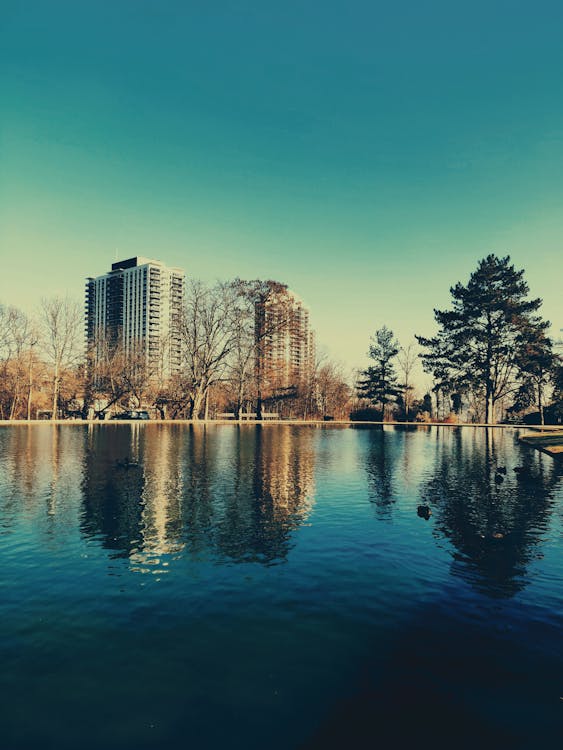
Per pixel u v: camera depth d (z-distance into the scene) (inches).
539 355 2610.7
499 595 298.5
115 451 1059.3
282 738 173.2
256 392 2923.2
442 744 170.6
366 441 1517.0
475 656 227.6
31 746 169.0
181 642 239.0
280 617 267.3
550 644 238.8
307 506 538.3
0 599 288.4
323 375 3730.3
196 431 1830.7
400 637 245.1
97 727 178.7
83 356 2596.0
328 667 218.1
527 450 1231.5
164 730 176.9
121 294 6412.4
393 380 3442.4
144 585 311.0
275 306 2647.6
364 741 171.3
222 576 327.6
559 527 453.1
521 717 184.5
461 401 4104.3
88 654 227.6
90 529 436.5
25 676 209.6
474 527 452.8
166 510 510.0
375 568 344.5
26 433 1617.9
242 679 208.5
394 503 557.9
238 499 568.4
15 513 491.2
